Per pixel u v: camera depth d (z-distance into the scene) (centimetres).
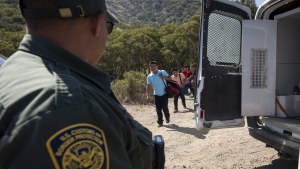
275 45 542
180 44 2372
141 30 2466
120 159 93
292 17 589
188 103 1336
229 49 536
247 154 600
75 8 102
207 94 522
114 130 94
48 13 101
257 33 538
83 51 109
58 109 84
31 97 86
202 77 516
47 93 86
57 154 80
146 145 115
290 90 601
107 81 110
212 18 516
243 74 539
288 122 484
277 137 471
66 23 104
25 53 101
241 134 739
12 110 86
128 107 1227
